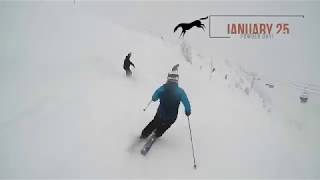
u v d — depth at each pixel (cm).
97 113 543
